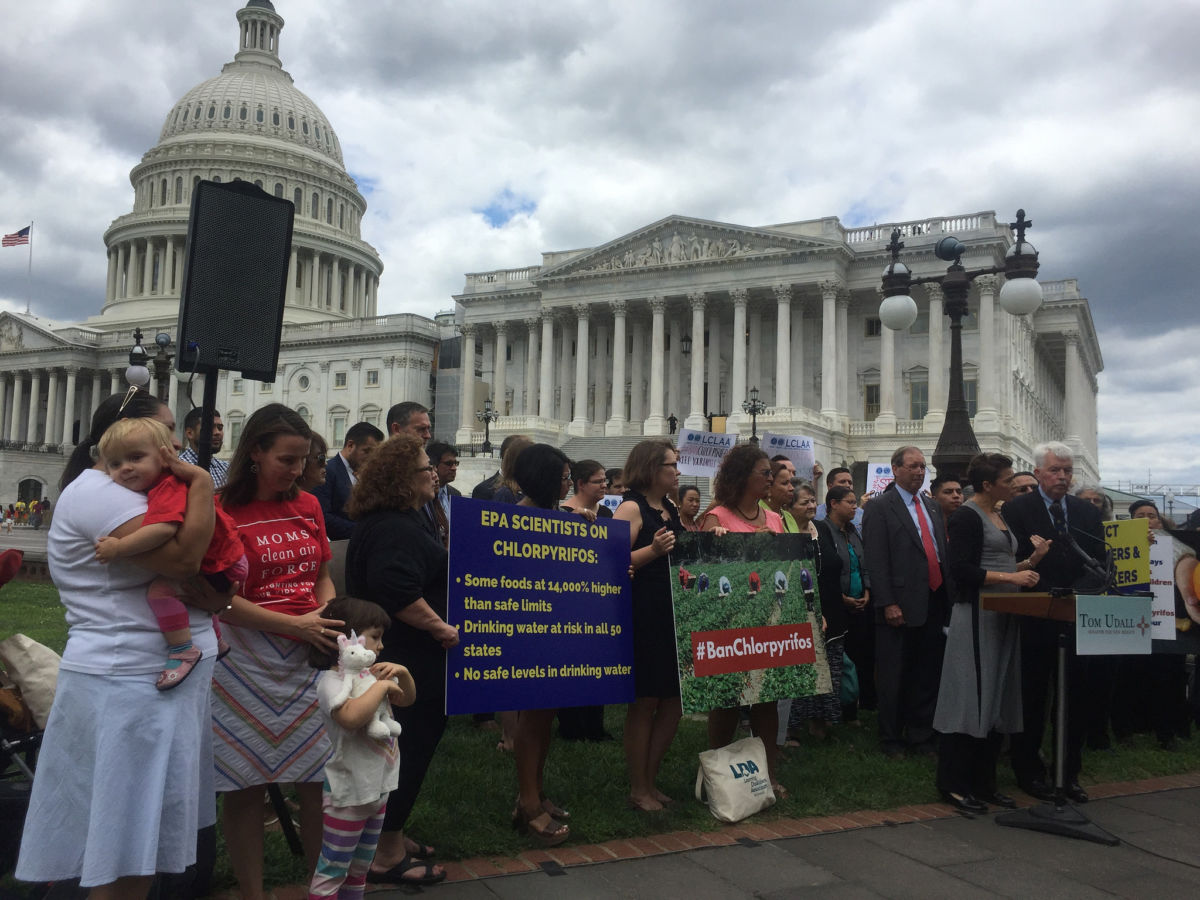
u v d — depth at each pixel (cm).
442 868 619
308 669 551
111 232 10694
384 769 522
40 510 8075
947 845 721
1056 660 873
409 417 853
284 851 651
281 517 566
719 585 783
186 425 841
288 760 541
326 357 8900
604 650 739
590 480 859
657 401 6688
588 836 706
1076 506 961
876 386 6625
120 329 10131
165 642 461
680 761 938
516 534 690
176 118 10900
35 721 613
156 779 450
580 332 7044
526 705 677
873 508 1057
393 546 597
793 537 850
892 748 1013
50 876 436
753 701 784
